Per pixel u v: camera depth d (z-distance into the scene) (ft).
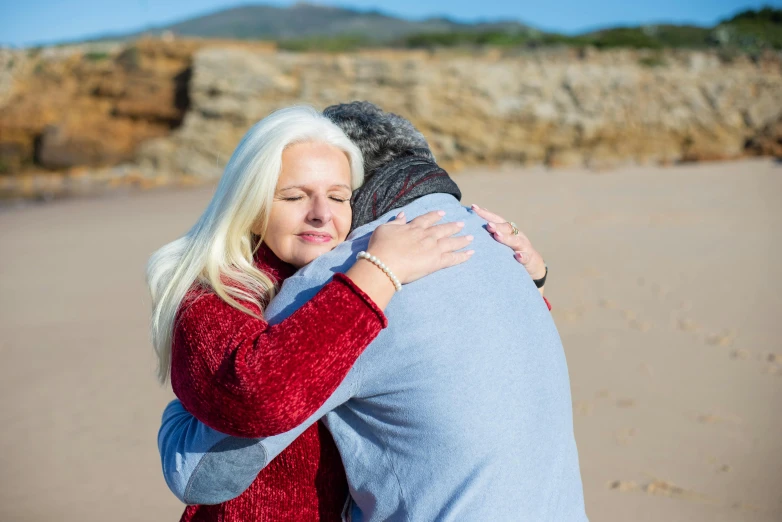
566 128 93.61
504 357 4.78
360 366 4.79
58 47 104.06
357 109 6.07
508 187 61.98
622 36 152.97
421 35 155.74
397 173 5.62
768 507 11.72
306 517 5.35
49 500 13.35
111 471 14.53
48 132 91.56
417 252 4.83
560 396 5.03
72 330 24.93
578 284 27.07
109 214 58.29
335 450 5.34
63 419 17.26
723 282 26.89
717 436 14.38
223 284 5.16
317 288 5.03
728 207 45.14
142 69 94.58
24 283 33.40
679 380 17.39
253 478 5.17
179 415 5.60
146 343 22.99
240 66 90.99
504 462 4.59
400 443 4.81
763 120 97.09
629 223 40.42
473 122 92.32
